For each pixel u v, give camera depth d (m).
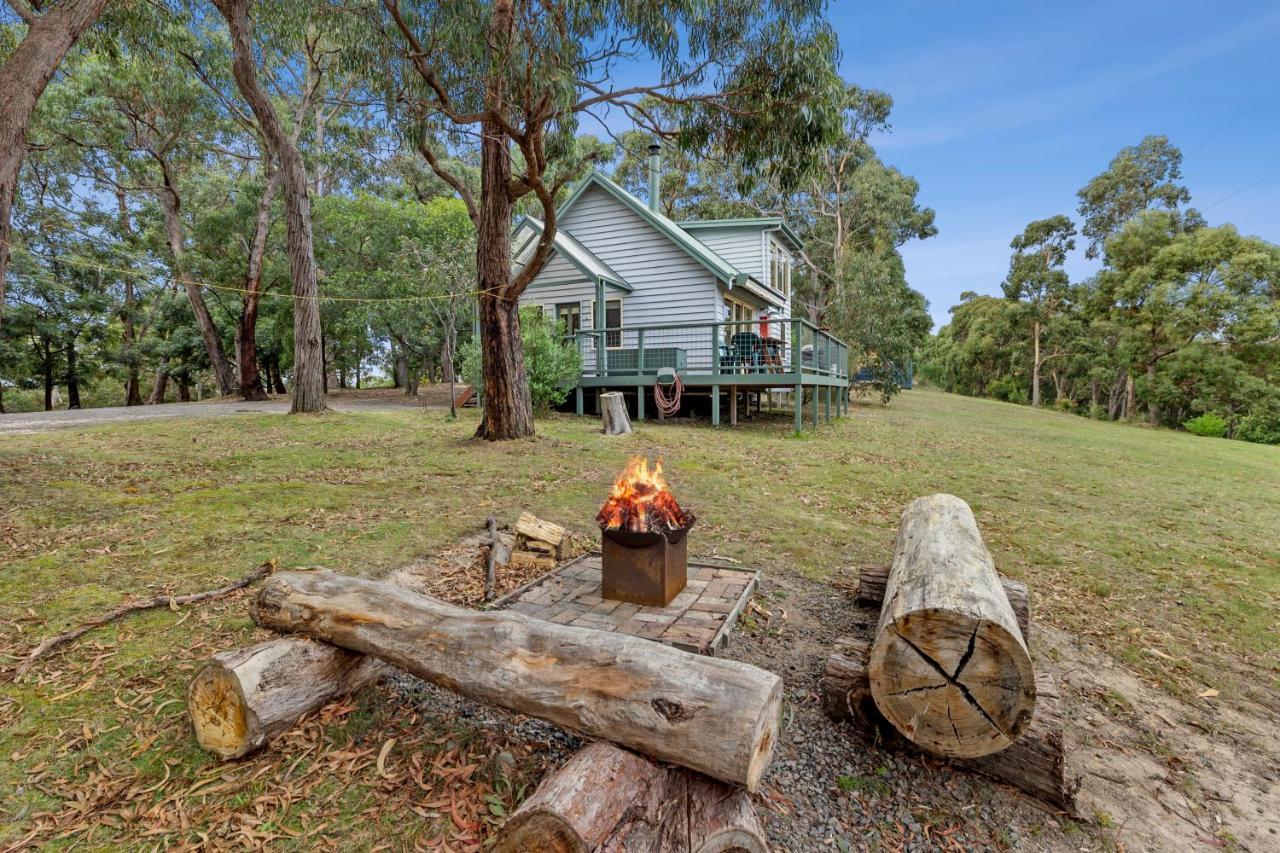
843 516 6.15
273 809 1.93
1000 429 15.27
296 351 12.26
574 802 1.50
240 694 2.10
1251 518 6.97
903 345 20.52
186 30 12.62
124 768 2.09
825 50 7.00
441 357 21.53
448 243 14.17
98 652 2.83
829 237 28.89
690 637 2.96
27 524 4.55
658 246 14.18
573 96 6.27
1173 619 4.07
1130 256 25.70
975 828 2.11
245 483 6.22
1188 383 24.08
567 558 4.46
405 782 2.08
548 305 14.73
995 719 2.08
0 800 1.92
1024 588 3.33
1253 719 2.93
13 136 5.03
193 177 18.47
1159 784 2.42
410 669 2.27
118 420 10.88
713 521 5.63
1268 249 22.94
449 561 4.31
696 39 7.11
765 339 12.40
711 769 1.66
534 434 9.47
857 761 2.40
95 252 19.78
